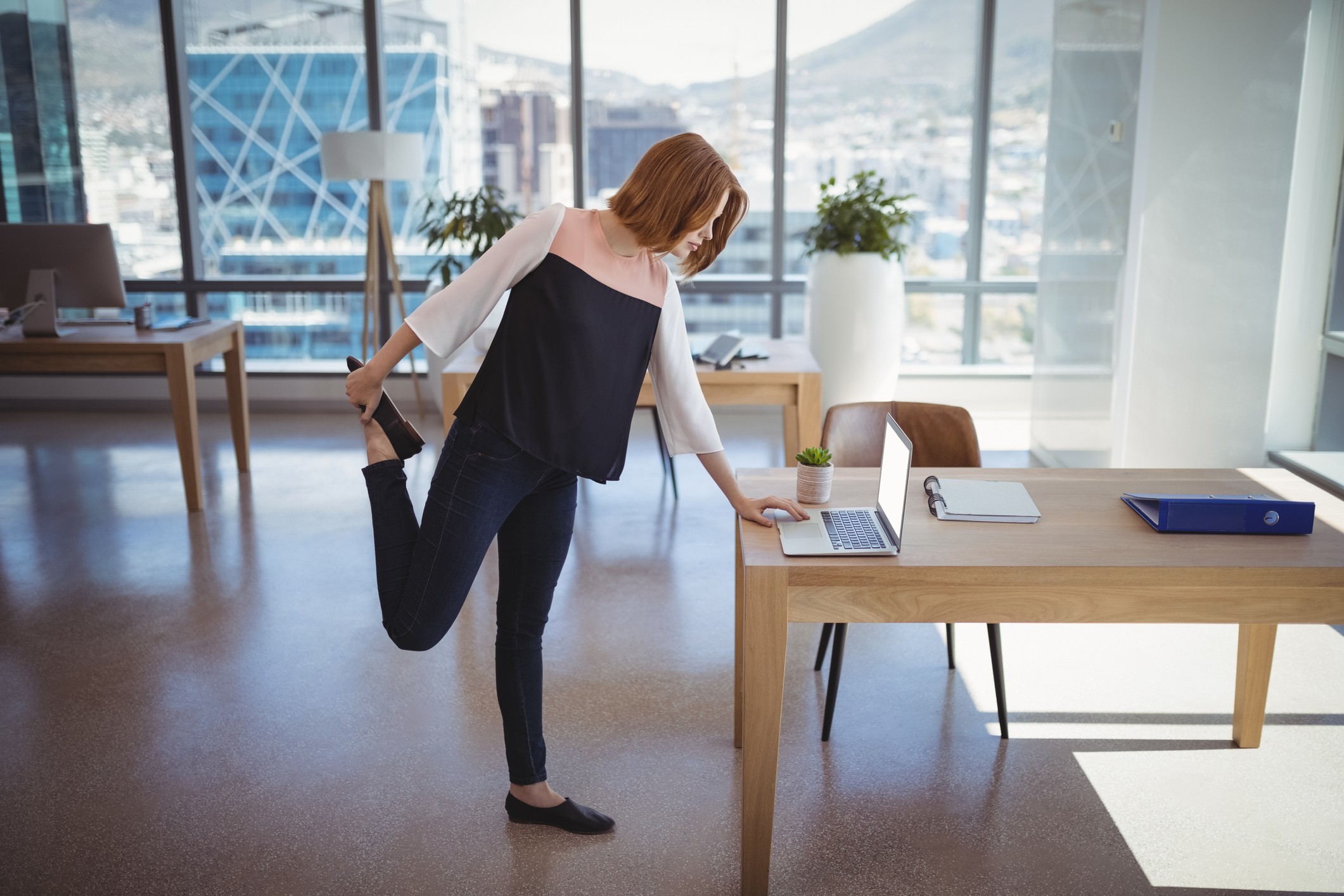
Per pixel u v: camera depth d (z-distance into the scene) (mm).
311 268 6648
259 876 2152
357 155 5859
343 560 3996
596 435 2002
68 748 2656
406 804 2410
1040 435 5496
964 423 2967
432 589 1993
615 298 1962
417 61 6383
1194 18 4020
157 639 3305
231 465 5324
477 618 3463
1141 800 2416
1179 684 2980
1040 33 6137
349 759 2605
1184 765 2561
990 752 2625
